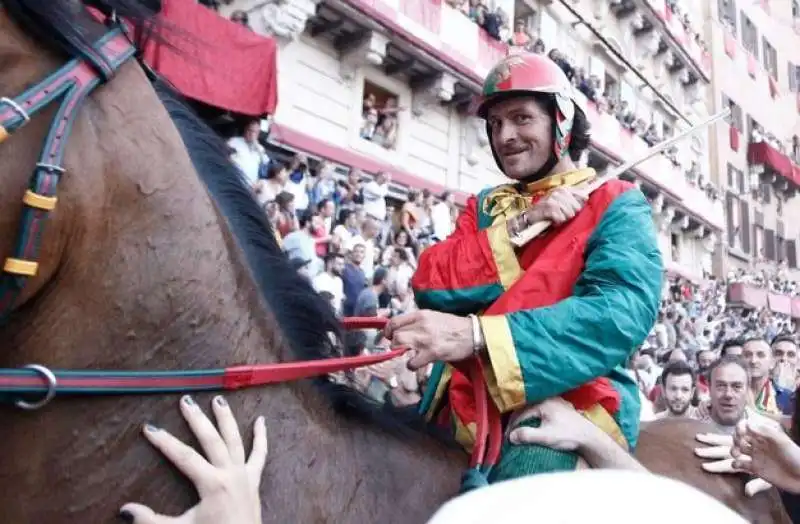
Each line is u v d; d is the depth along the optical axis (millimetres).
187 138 1574
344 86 11680
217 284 1433
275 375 1443
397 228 11055
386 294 8211
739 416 3701
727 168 29766
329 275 7344
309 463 1500
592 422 1731
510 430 1733
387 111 12516
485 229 1952
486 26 14008
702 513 703
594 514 691
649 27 21469
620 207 1794
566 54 17625
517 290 1768
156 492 1309
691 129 2039
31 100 1226
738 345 5508
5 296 1222
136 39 1459
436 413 1999
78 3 1344
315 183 9008
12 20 1269
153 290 1346
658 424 2641
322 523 1476
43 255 1240
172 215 1386
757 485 2291
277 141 9906
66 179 1253
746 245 30953
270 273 1648
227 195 1630
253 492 1340
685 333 16203
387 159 12391
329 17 10992
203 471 1295
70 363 1287
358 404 1712
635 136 19234
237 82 8016
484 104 2027
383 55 11695
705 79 26609
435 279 1944
